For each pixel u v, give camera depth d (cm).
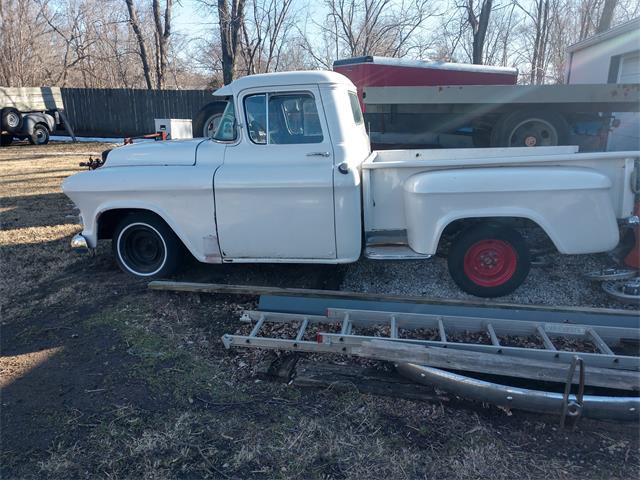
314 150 417
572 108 676
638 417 282
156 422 293
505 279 415
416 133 760
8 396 324
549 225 382
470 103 666
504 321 366
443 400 307
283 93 423
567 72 1245
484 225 405
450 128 754
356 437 278
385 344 328
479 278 420
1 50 2661
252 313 402
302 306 405
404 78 928
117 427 290
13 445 279
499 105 681
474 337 376
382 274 493
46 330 409
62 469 259
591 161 389
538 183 376
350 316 387
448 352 315
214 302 451
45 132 1956
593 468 255
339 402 309
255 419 295
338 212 410
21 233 680
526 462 259
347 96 439
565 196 377
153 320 419
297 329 396
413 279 479
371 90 668
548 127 689
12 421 299
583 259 509
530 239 446
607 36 1001
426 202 389
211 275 507
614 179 390
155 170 445
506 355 323
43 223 733
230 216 430
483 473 251
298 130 425
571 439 277
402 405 306
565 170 381
